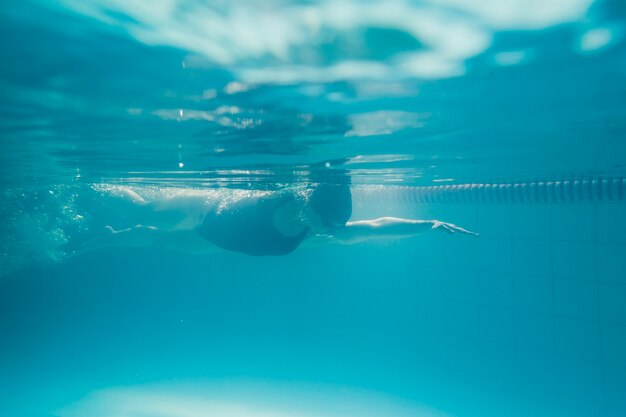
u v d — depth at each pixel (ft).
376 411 44.60
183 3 7.11
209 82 10.92
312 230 21.13
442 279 48.44
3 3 7.03
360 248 56.29
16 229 37.17
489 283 44.39
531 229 40.86
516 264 42.19
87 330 84.43
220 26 7.96
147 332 79.66
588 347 37.65
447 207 46.47
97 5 7.15
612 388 36.19
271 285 68.74
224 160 22.18
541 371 40.86
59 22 7.76
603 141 18.92
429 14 7.45
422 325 50.78
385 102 12.82
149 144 18.51
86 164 23.72
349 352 57.82
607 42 8.82
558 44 8.88
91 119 14.34
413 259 51.21
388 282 53.93
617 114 14.57
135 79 10.59
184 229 23.80
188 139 17.51
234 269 73.82
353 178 31.17
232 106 12.98
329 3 7.05
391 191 43.55
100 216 28.25
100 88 11.30
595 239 36.83
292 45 8.70
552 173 29.45
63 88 11.33
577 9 7.41
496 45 8.91
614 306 35.96
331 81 10.93
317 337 61.87
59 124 15.10
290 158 21.71
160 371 59.77
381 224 22.66
